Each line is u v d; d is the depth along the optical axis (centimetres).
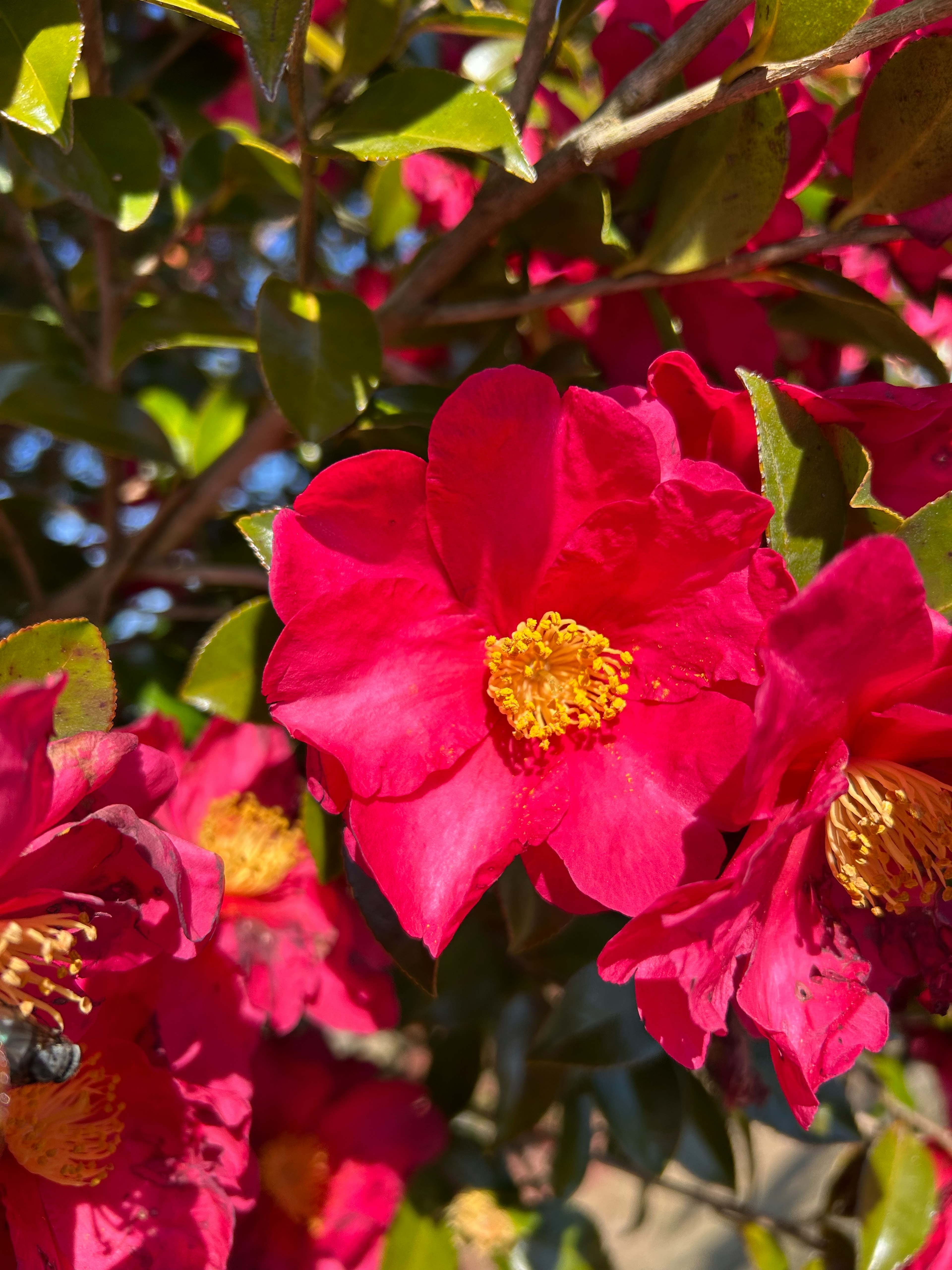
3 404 41
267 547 34
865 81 37
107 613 44
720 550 31
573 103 46
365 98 34
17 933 30
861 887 31
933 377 38
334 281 56
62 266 58
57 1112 33
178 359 57
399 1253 45
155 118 50
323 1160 46
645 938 29
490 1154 47
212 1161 34
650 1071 43
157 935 31
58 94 32
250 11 31
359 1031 38
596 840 31
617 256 38
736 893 28
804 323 39
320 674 31
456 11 42
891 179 36
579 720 32
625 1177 92
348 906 38
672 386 32
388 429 38
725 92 33
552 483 31
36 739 29
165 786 31
